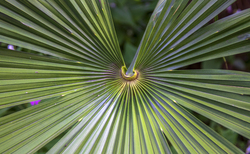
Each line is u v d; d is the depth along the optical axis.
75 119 0.84
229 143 0.82
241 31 0.79
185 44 0.83
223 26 0.80
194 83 0.83
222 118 0.83
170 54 0.84
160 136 0.84
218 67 1.03
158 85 0.86
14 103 0.81
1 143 0.79
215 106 0.83
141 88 0.86
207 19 0.80
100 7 0.81
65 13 0.79
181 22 0.81
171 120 0.85
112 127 0.84
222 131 1.07
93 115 0.84
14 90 0.80
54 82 0.82
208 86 0.83
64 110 0.83
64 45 0.81
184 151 0.83
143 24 1.32
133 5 1.27
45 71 0.81
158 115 0.85
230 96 0.82
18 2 0.76
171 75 0.84
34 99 0.82
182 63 0.84
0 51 0.78
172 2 0.81
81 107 0.84
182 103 0.85
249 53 1.11
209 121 1.11
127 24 1.27
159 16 0.82
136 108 0.86
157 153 0.83
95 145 0.83
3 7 0.76
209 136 0.83
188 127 0.84
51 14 0.78
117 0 1.22
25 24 0.77
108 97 0.86
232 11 1.04
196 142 0.83
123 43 1.30
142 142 0.84
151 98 0.86
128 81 0.86
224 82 0.82
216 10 0.80
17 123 0.80
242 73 0.80
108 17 0.83
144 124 0.85
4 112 0.99
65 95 0.83
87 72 0.84
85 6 0.79
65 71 0.83
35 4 0.77
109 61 0.85
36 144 0.81
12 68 0.79
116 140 0.84
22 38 0.79
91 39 0.82
